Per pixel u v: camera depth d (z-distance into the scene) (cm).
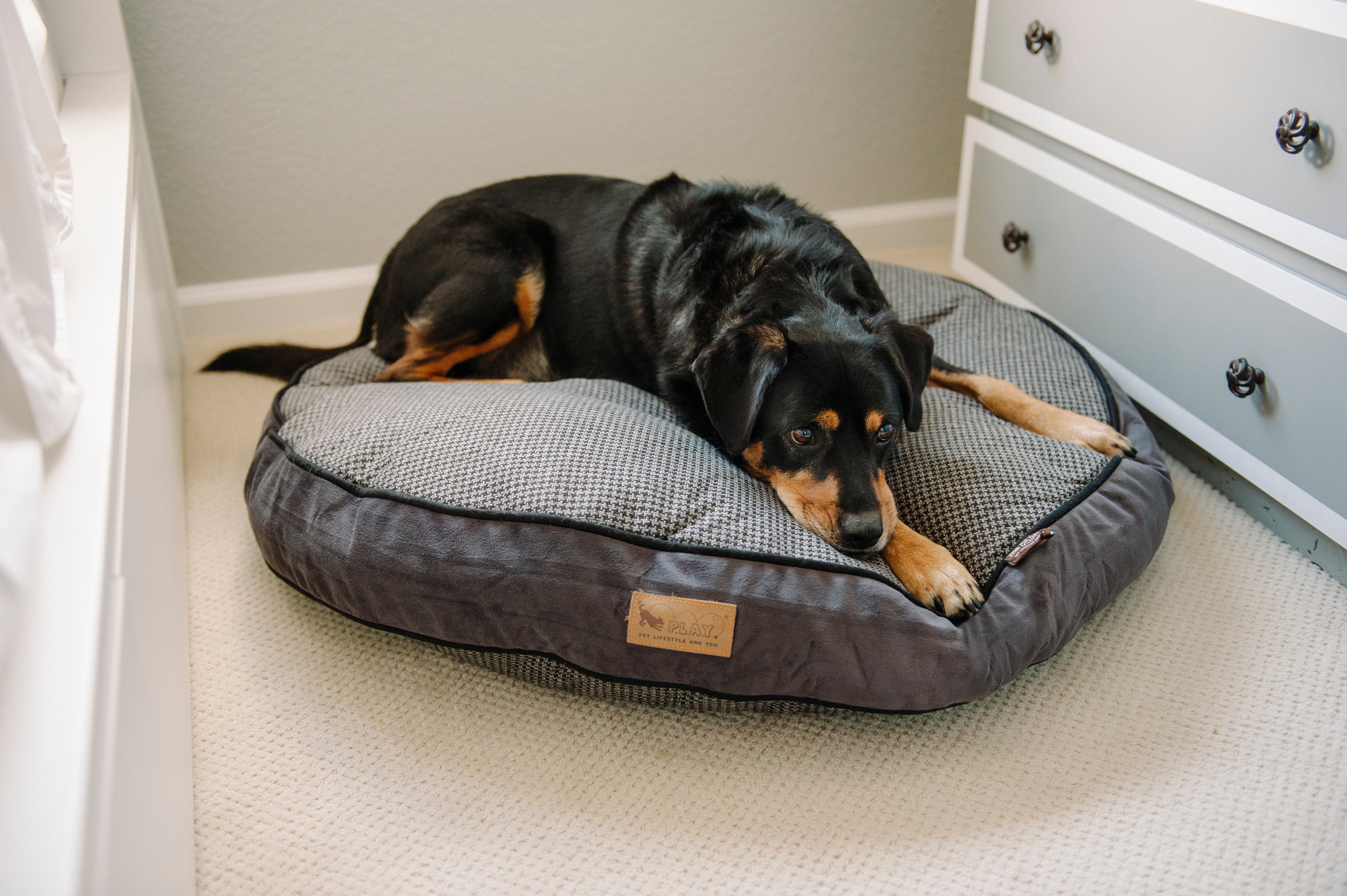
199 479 200
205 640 161
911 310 213
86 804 69
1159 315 191
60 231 126
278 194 244
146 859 90
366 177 247
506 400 164
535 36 240
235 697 150
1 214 98
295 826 130
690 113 261
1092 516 153
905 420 160
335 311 261
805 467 153
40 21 164
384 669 156
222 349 250
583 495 141
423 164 249
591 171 262
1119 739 142
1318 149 150
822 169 279
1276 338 165
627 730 146
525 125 251
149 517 130
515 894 122
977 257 249
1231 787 134
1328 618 162
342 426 163
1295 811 130
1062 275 217
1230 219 170
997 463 159
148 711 104
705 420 173
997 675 138
